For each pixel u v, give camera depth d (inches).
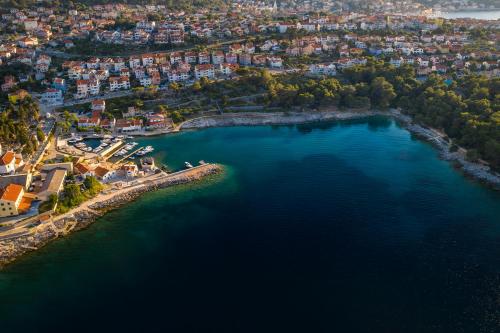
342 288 5103.3
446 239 6033.5
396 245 5885.8
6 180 6953.7
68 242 6033.5
